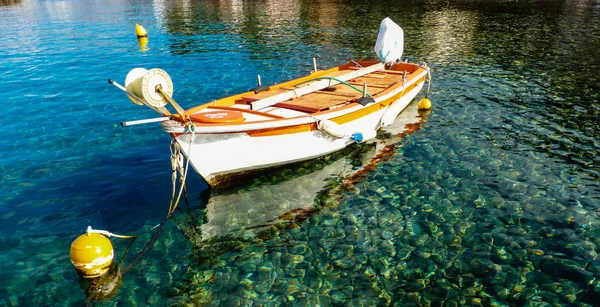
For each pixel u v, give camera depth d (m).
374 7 48.81
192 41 30.55
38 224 8.81
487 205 9.40
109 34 34.03
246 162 9.97
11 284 7.12
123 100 17.22
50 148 12.52
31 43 30.06
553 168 10.97
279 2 57.81
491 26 33.81
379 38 15.49
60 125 14.38
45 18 45.00
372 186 10.39
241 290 7.07
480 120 14.30
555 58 22.66
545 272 7.37
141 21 41.78
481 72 20.31
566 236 8.30
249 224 8.93
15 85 19.34
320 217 9.16
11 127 14.16
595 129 13.34
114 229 8.71
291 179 10.77
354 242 8.29
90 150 12.41
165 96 8.38
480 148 12.23
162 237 8.50
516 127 13.64
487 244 8.12
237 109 10.74
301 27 35.84
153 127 14.24
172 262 7.79
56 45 29.33
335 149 11.77
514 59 22.72
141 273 7.49
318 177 10.87
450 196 9.81
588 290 6.95
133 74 8.46
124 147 12.65
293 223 8.95
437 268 7.53
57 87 19.06
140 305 6.76
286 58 24.62
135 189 10.27
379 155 12.02
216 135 9.08
